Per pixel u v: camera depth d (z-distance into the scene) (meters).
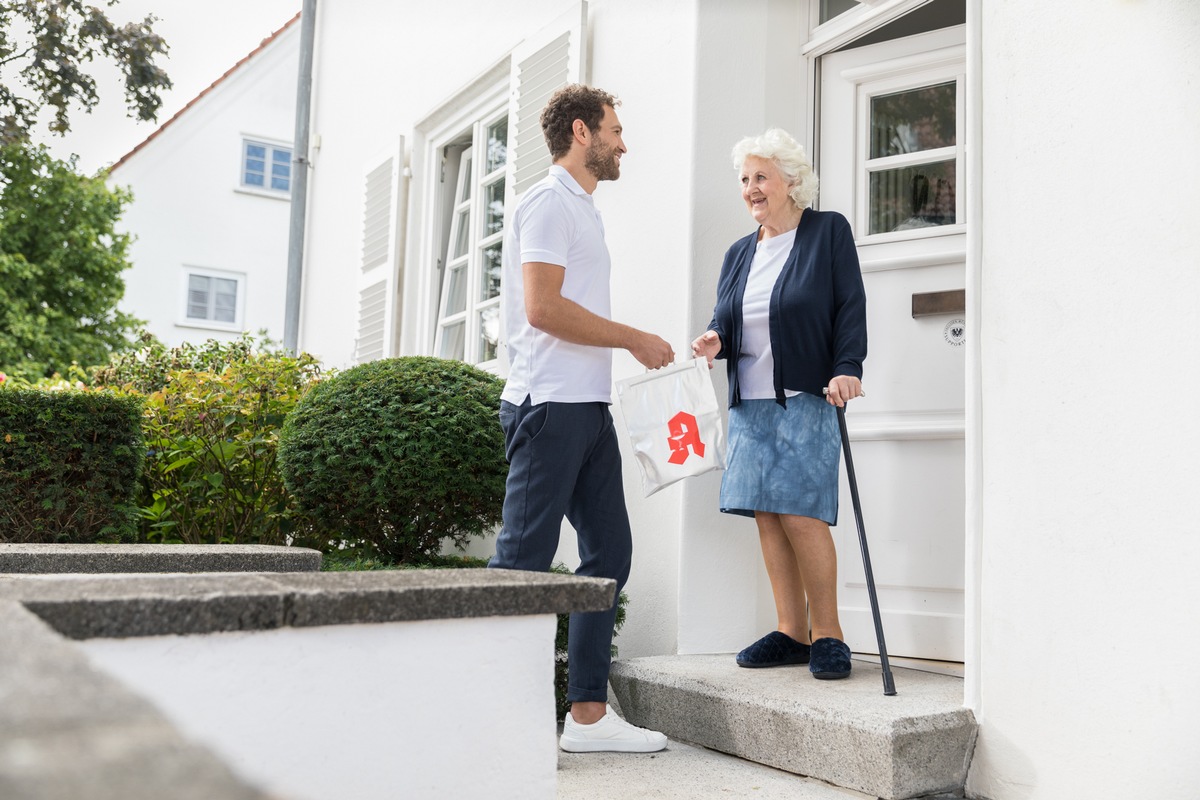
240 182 18.03
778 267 3.02
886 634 3.27
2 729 0.59
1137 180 2.12
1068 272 2.24
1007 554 2.31
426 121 5.75
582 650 2.71
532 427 2.56
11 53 11.16
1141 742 2.04
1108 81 2.19
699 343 3.04
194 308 17.62
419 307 5.75
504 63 4.94
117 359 6.14
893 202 3.48
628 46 3.98
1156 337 2.07
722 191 3.57
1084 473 2.18
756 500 2.93
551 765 1.50
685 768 2.54
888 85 3.51
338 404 3.86
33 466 4.02
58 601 1.14
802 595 3.09
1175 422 2.03
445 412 3.78
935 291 3.29
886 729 2.24
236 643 1.28
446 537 4.18
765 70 3.64
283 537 4.89
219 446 4.67
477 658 1.45
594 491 2.69
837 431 2.96
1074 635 2.17
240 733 1.27
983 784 2.32
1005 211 2.38
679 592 3.40
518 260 2.71
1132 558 2.08
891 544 3.29
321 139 7.12
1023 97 2.36
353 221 6.55
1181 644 1.99
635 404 2.71
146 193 17.42
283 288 18.27
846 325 2.85
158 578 1.47
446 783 1.41
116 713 0.63
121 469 4.21
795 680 2.79
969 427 2.41
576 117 2.71
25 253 15.55
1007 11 2.40
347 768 1.34
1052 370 2.25
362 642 1.36
